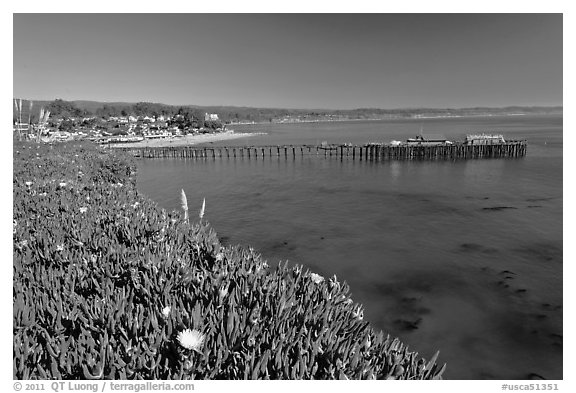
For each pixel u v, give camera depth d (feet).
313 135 362.12
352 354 7.72
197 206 78.07
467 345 28.25
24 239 14.52
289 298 9.78
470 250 49.08
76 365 6.91
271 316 8.98
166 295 9.50
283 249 51.19
